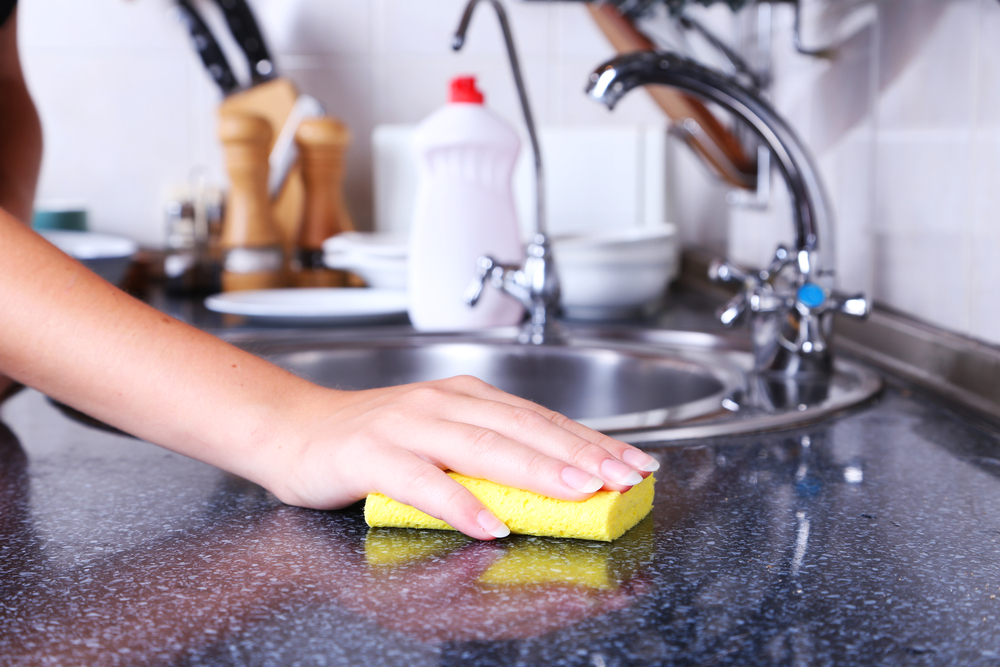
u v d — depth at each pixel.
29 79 1.75
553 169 1.53
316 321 1.20
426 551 0.43
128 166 1.78
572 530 0.44
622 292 1.25
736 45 1.51
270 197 1.52
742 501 0.50
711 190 1.69
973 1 0.77
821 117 1.13
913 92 0.89
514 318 1.14
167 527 0.46
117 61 1.76
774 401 0.74
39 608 0.36
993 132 0.74
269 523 0.47
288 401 0.51
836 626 0.34
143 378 0.49
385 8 1.77
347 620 0.35
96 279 0.49
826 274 0.83
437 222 1.11
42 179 1.77
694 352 1.01
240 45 1.64
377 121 1.79
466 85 1.10
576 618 0.35
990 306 0.75
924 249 0.87
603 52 1.79
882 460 0.58
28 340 0.47
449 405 0.49
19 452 0.61
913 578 0.39
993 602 0.36
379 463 0.46
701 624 0.34
